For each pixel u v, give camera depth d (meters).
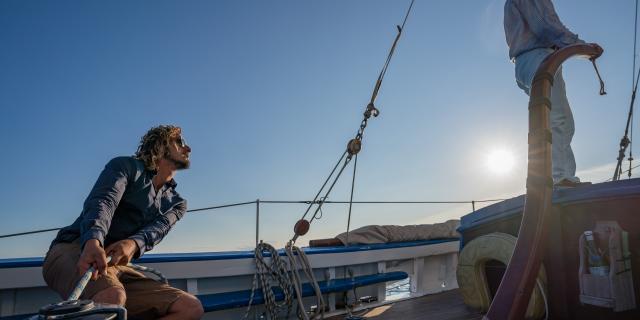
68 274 1.78
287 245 3.35
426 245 4.38
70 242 1.90
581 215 2.23
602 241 2.09
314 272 3.51
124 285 1.95
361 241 4.08
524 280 1.42
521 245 1.51
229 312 3.05
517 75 2.80
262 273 3.06
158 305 1.91
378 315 3.40
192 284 2.90
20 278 2.36
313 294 3.26
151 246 2.08
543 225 1.50
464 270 2.86
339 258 3.60
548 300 2.36
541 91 1.70
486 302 2.75
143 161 2.15
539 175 1.58
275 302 3.05
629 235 2.03
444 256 4.72
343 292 3.62
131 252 1.92
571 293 2.26
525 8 2.68
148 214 2.14
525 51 2.71
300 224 3.43
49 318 0.97
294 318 3.28
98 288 1.68
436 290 4.44
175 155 2.24
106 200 1.83
